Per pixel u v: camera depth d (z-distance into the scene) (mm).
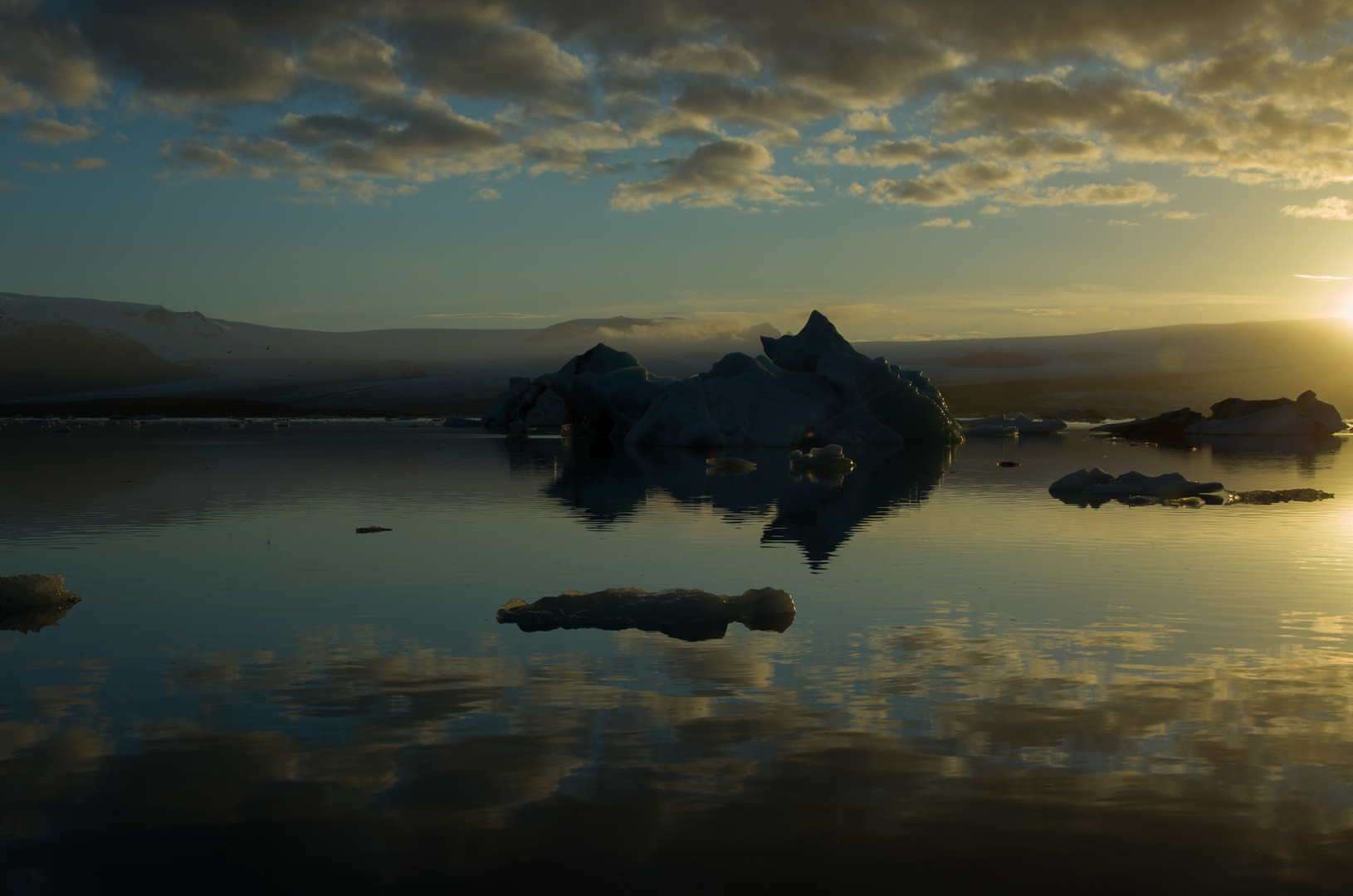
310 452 32250
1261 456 30125
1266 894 3277
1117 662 6129
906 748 4586
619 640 6734
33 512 14672
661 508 15508
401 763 4410
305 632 6984
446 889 3303
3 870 3439
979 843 3633
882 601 8102
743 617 7477
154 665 6078
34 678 5797
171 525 13164
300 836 3693
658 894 3264
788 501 16547
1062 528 12766
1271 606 7812
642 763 4402
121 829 3764
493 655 6316
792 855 3541
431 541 11742
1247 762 4422
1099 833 3713
